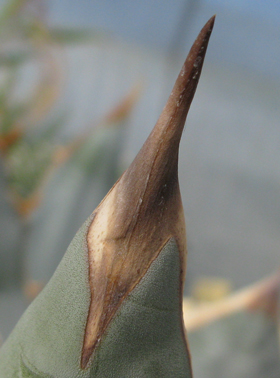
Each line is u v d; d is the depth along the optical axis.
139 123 0.56
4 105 0.35
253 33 0.65
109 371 0.08
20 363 0.08
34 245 0.31
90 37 0.38
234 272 0.54
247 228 0.62
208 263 0.54
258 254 0.57
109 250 0.08
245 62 0.68
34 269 0.31
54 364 0.08
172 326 0.08
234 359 0.23
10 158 0.33
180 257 0.08
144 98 0.57
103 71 0.58
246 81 0.70
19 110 0.36
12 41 0.36
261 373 0.23
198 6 0.42
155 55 0.59
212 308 0.24
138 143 0.55
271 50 0.67
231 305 0.24
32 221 0.31
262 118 0.70
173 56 0.46
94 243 0.08
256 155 0.69
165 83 0.47
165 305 0.08
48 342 0.08
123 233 0.08
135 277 0.08
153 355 0.08
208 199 0.62
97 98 0.56
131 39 0.59
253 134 0.70
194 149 0.67
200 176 0.65
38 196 0.32
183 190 0.63
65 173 0.33
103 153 0.33
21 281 0.30
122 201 0.08
